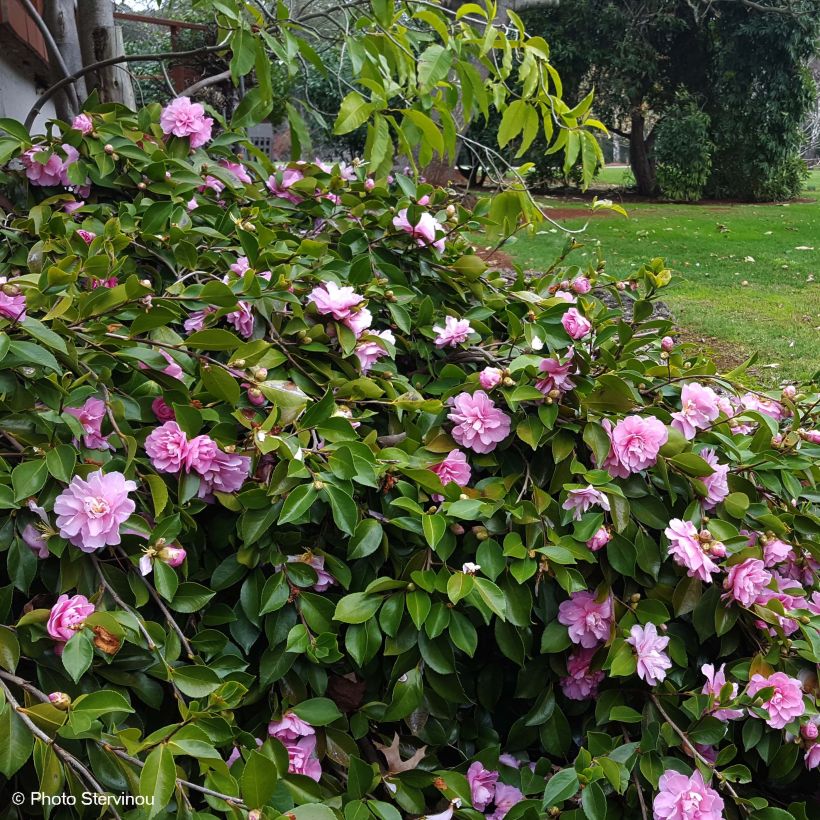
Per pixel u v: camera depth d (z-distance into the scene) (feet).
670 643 4.95
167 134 7.13
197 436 4.52
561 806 4.76
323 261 6.31
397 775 4.58
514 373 5.41
